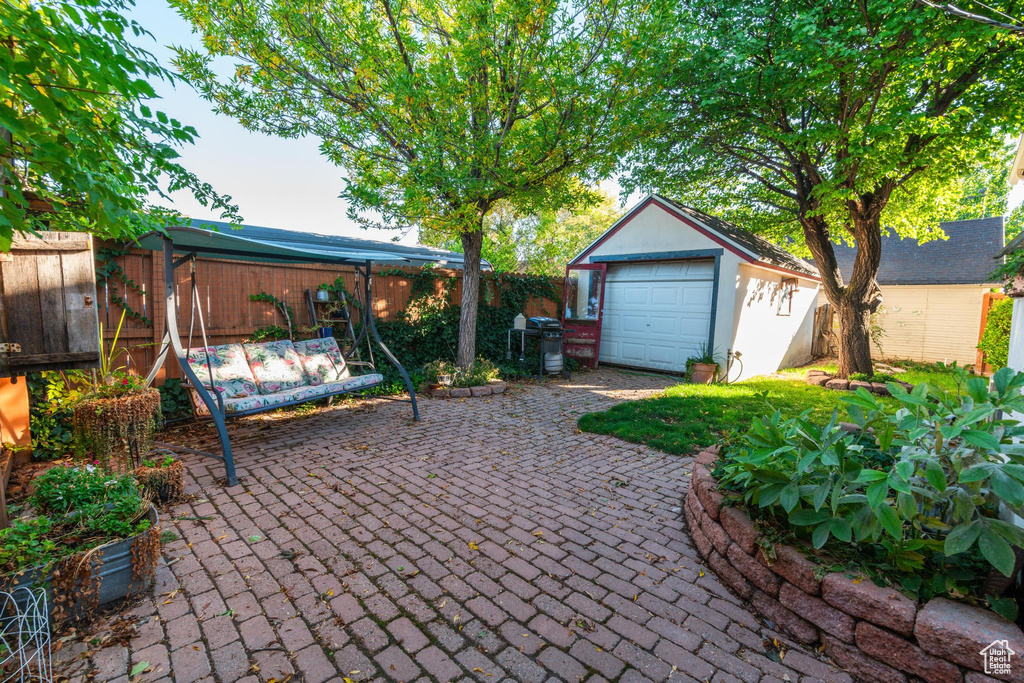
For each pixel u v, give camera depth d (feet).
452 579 7.77
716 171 30.45
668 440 15.24
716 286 29.01
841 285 28.53
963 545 5.68
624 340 34.96
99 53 5.75
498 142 20.39
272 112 21.20
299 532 9.23
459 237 25.00
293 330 20.25
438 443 15.07
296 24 19.39
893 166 20.81
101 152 6.80
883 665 5.78
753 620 6.93
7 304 7.98
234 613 6.83
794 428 7.78
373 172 22.22
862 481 6.32
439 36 22.77
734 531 7.72
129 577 6.97
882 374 28.96
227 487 11.31
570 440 15.70
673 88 24.09
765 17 21.72
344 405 20.17
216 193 9.87
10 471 11.22
